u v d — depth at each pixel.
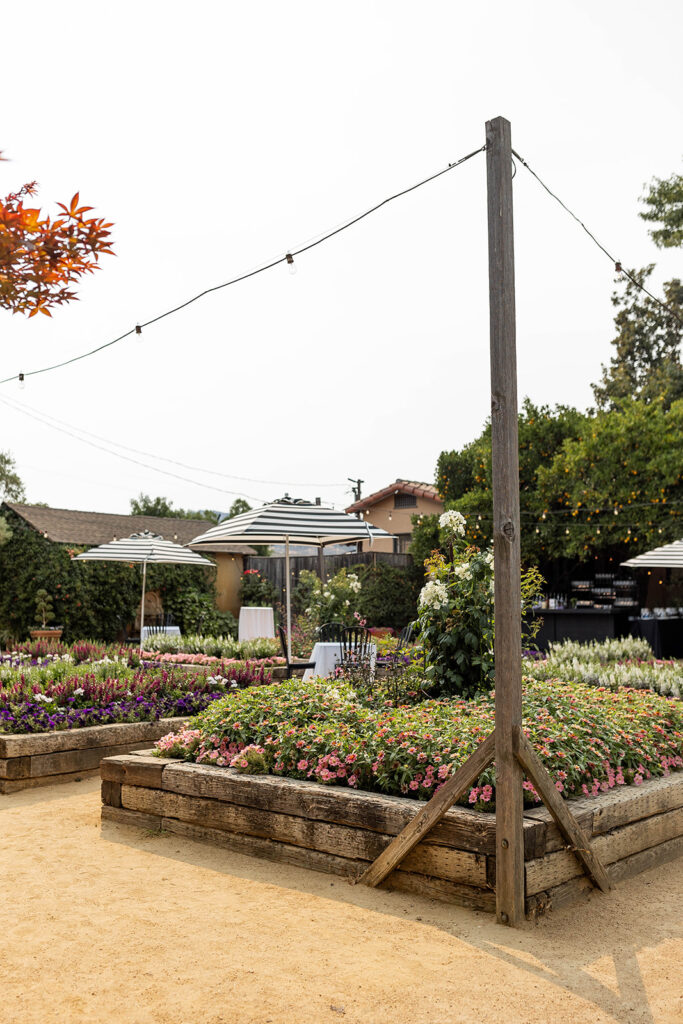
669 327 28.55
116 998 2.92
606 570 18.91
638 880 4.34
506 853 3.65
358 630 10.22
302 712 5.43
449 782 3.88
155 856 4.69
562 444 18.30
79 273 2.82
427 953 3.33
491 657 6.27
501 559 3.74
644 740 5.18
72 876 4.32
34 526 18.33
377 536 9.34
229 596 22.12
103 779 5.48
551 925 3.67
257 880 4.27
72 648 12.20
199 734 5.59
